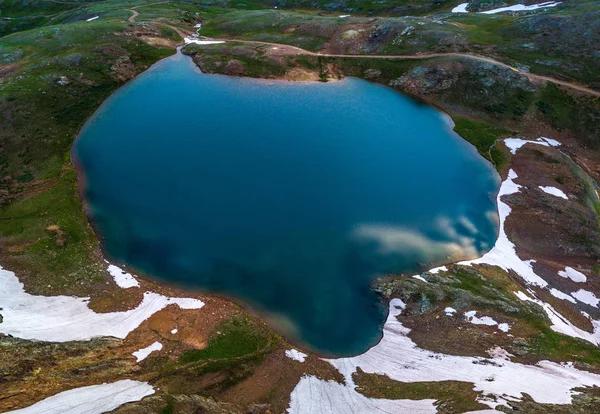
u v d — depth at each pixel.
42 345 49.78
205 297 59.81
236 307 58.78
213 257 65.56
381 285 62.12
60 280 59.91
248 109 100.94
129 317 55.91
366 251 67.75
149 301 58.47
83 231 68.25
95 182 78.25
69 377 46.50
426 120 98.88
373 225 72.19
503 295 60.53
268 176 81.69
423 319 57.88
